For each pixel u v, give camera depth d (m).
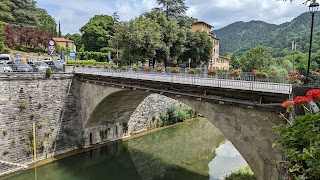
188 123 35.88
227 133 12.90
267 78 13.13
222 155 25.06
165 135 30.88
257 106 11.40
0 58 33.44
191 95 14.34
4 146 20.64
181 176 20.44
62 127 24.61
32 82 22.61
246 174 17.28
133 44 36.09
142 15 44.53
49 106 23.73
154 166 22.80
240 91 11.95
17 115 21.55
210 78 14.55
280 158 10.90
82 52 55.62
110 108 25.78
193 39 46.09
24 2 62.78
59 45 62.09
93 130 26.67
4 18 57.66
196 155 25.11
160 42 38.31
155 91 17.03
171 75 16.80
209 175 20.31
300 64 28.61
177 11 51.78
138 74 19.39
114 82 21.80
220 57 66.56
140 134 30.44
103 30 63.19
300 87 8.01
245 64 46.34
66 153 24.47
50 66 28.31
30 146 22.12
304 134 3.80
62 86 24.80
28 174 20.84
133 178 21.12
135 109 28.98
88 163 23.97
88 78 24.92
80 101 26.06
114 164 23.83
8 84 21.09
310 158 3.36
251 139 11.92
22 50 53.28
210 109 13.60
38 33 56.72
